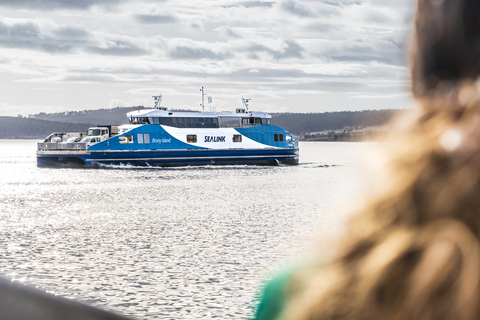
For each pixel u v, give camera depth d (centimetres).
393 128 71
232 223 2897
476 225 61
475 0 69
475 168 63
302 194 4466
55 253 2095
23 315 71
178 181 5622
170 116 7288
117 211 3400
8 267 1847
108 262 1939
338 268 66
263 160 7575
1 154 16775
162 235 2506
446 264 59
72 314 74
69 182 5541
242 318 1335
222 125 7512
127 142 7006
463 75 70
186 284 1633
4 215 3209
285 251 2108
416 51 74
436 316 58
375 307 61
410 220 64
